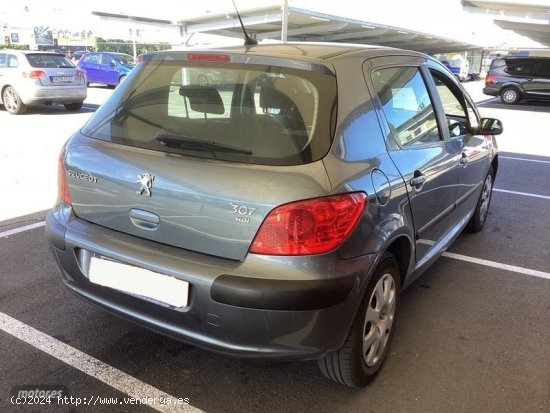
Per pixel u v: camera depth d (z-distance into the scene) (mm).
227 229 2213
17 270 3961
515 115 16594
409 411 2545
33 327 3172
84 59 23609
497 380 2801
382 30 31484
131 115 2676
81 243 2551
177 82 2670
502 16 21234
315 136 2291
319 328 2223
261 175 2193
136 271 2387
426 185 3025
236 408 2537
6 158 7824
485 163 4625
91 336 3094
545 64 19516
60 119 12023
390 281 2738
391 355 3008
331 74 2477
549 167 8508
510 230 5277
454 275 4152
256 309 2146
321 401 2604
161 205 2361
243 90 2494
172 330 2379
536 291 3900
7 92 12609
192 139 2412
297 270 2146
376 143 2604
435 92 3559
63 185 2766
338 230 2209
